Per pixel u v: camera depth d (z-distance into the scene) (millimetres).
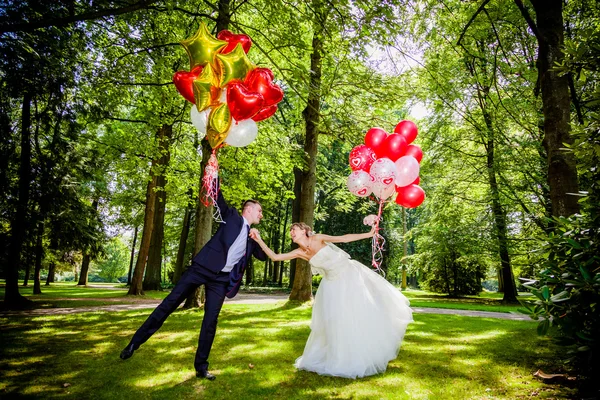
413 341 5793
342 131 10281
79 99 11094
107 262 42688
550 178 5297
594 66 4105
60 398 3121
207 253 3705
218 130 3514
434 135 16188
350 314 4098
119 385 3480
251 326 6910
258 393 3324
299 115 12469
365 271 4461
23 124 11078
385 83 9656
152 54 9852
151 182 15781
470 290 20797
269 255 4250
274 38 8102
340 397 3250
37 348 4961
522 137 14281
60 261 20281
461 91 13742
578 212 5020
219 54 3393
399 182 4148
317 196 23594
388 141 4180
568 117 5273
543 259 4016
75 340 5520
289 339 5672
